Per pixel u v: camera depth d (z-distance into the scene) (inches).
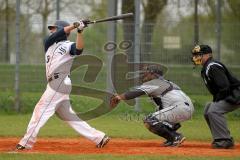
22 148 1010.1
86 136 1051.9
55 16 1920.5
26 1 2062.0
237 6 2228.1
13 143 1135.6
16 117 1619.1
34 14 1998.0
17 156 913.5
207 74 1075.9
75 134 1280.8
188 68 1711.4
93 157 910.4
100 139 1053.8
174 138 1090.1
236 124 1555.1
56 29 1021.2
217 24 1745.8
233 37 1761.8
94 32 1929.1
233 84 1075.3
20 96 1699.1
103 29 1925.4
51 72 1011.9
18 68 1685.5
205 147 1092.5
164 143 1105.4
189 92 1702.8
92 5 2390.5
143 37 1716.3
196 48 1085.1
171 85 1096.2
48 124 1469.0
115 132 1327.5
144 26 1723.7
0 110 1690.5
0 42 1771.7
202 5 2244.1
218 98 1074.7
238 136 1316.4
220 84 1059.9
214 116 1067.9
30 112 1695.4
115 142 1165.1
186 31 1801.2
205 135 1296.8
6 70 1749.5
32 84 1729.8
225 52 1768.0
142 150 1016.2
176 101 1083.3
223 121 1067.9
